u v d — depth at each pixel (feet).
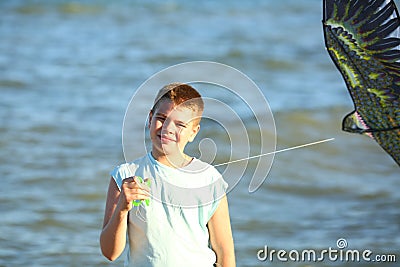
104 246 42.16
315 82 167.84
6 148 112.98
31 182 98.78
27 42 205.36
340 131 127.95
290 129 128.88
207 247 42.80
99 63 181.88
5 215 86.79
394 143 40.60
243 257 76.38
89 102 143.74
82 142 117.91
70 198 93.61
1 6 256.11
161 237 41.86
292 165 110.22
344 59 39.78
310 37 228.63
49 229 83.56
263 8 285.02
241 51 203.82
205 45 212.02
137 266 42.34
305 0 305.94
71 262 74.59
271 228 85.30
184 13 266.36
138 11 264.11
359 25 39.22
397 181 104.88
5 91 150.20
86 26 235.20
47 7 258.16
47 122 127.85
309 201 95.71
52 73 168.25
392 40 38.91
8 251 76.74
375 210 92.12
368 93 39.93
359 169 109.81
